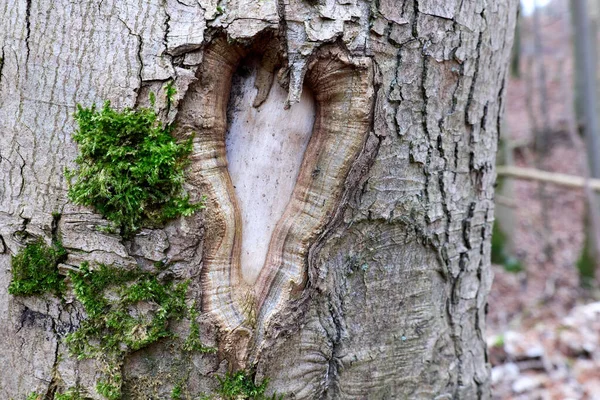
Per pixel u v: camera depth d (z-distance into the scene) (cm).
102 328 176
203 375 176
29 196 175
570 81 1024
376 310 184
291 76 175
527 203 822
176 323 176
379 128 179
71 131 174
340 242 180
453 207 187
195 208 174
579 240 700
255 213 179
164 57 173
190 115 174
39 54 174
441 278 189
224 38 174
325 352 181
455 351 193
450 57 182
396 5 177
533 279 612
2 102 175
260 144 178
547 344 369
